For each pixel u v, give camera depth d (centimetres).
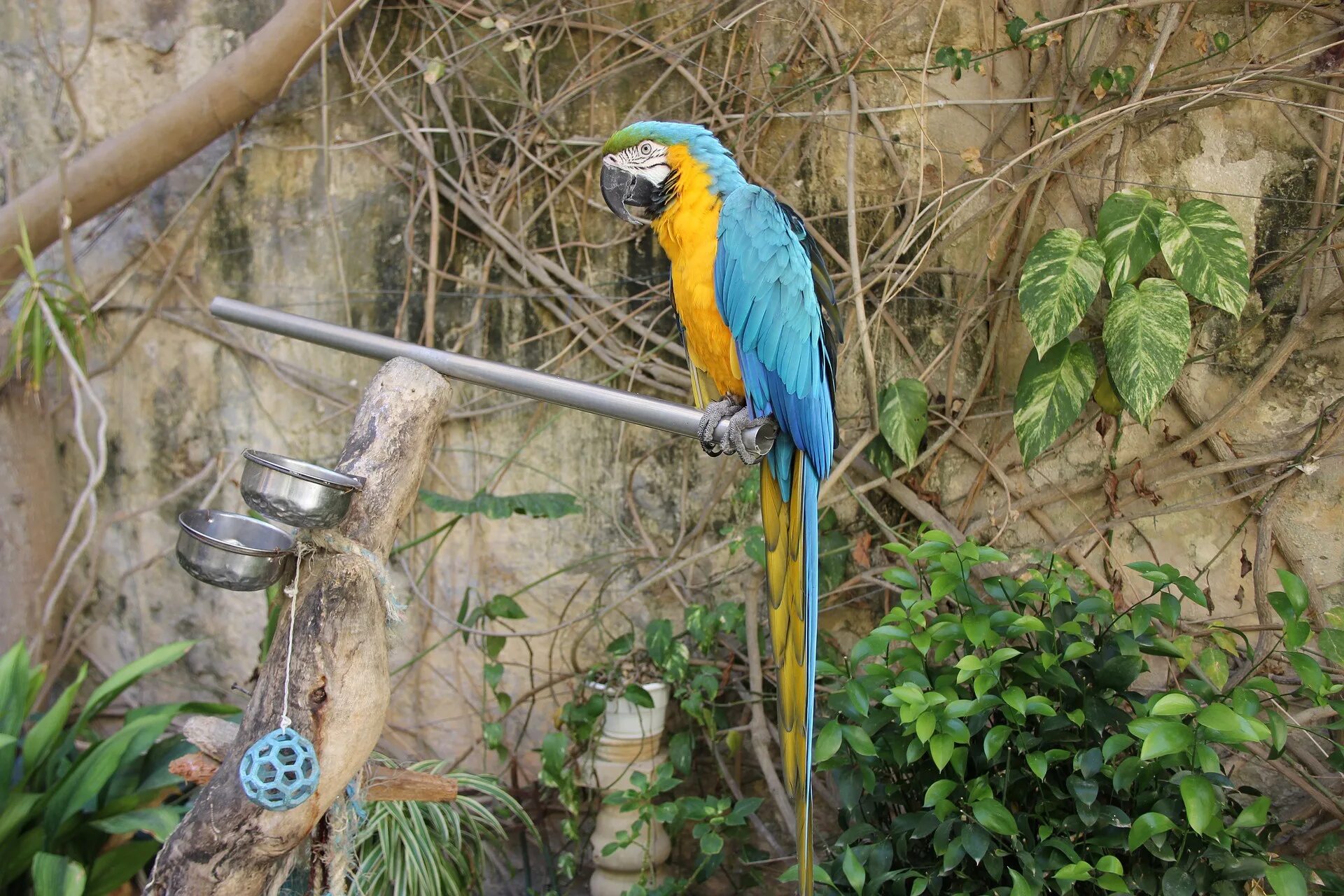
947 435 358
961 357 366
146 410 414
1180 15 342
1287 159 340
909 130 362
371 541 187
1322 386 340
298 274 399
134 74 401
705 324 253
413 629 401
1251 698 254
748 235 243
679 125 259
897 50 360
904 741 287
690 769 360
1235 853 266
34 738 329
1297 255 336
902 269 357
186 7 396
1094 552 360
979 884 276
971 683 290
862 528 372
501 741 381
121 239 409
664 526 386
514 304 388
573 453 390
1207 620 352
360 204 393
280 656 177
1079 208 351
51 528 419
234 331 404
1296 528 344
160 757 352
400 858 321
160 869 175
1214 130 344
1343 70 330
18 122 411
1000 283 360
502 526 396
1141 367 312
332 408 400
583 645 391
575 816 357
